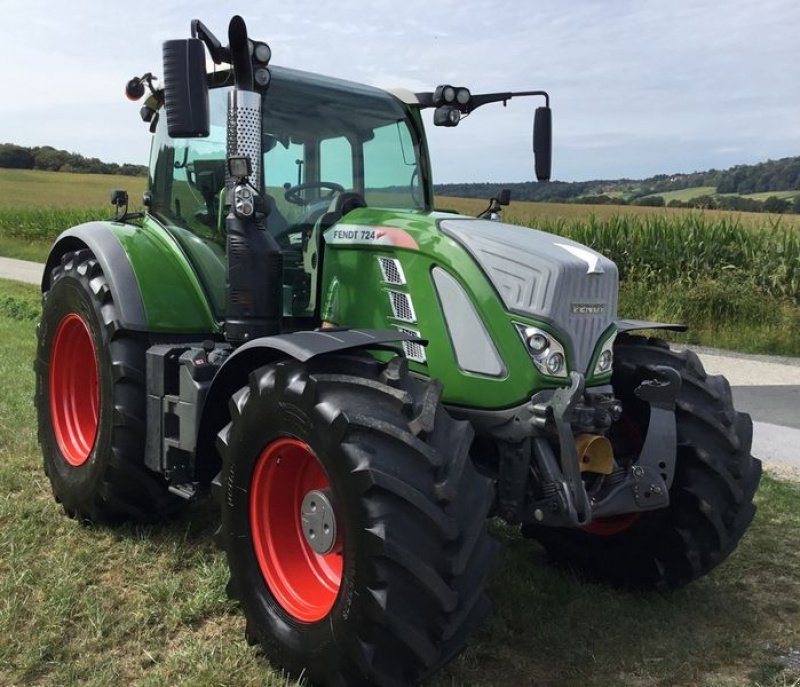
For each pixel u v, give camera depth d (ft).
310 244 11.83
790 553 13.75
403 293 10.46
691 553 11.39
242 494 9.78
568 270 9.80
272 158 12.03
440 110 13.92
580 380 9.36
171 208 13.89
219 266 12.59
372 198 13.32
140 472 12.55
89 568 11.82
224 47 10.72
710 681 9.73
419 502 8.09
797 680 9.77
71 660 9.52
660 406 10.85
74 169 211.61
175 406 11.72
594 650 10.32
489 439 10.15
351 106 13.03
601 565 12.34
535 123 13.60
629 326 11.80
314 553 9.92
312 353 8.73
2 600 10.61
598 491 10.44
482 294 9.91
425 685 9.36
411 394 8.86
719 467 11.12
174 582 11.28
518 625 10.89
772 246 42.34
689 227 44.34
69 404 14.44
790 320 38.75
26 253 74.13
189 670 9.33
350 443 8.35
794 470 19.11
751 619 11.37
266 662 9.59
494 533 14.26
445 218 10.95
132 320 12.30
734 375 31.60
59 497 13.82
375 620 8.04
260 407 9.42
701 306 40.65
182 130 9.77
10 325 32.22
